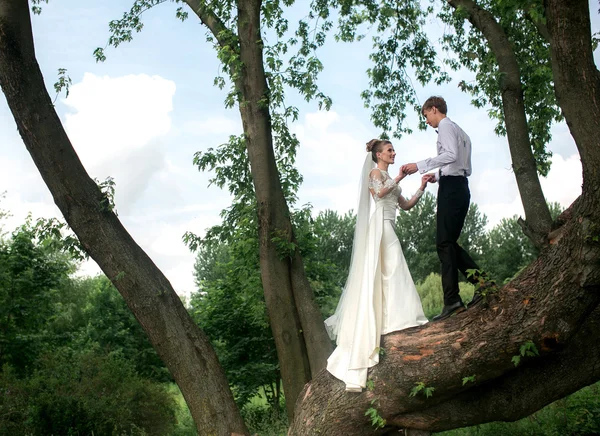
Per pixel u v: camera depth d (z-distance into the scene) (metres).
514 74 8.82
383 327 6.02
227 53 9.12
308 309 8.84
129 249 7.88
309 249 12.39
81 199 7.77
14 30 7.62
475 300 5.76
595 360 5.74
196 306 15.45
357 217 6.49
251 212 9.46
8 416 11.74
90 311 26.81
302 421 6.64
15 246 18.14
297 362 8.70
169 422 13.78
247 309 14.32
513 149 8.62
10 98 7.68
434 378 5.65
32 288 18.34
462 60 12.92
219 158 10.78
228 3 9.66
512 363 5.40
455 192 5.82
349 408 6.15
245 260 11.20
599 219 4.62
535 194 8.26
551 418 8.46
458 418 6.05
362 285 6.07
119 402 12.57
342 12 12.88
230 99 9.27
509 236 39.50
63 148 7.78
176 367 7.80
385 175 6.26
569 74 4.57
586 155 4.61
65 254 19.17
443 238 5.86
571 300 4.98
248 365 14.36
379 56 13.17
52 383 12.52
